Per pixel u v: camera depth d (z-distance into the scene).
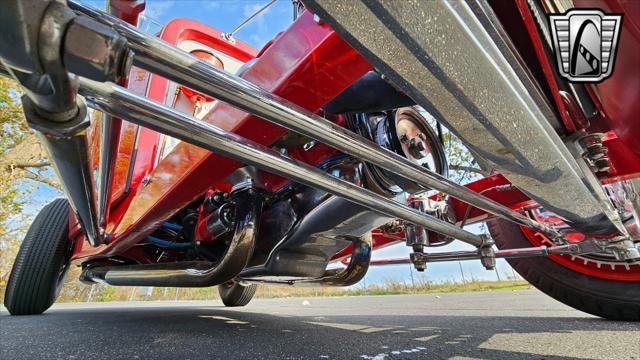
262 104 0.51
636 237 1.13
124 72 0.30
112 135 0.65
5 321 1.94
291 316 2.13
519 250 1.41
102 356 0.98
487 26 0.44
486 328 1.37
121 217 1.40
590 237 1.24
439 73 0.40
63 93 0.31
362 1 0.33
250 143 0.60
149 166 1.62
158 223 1.20
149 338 1.27
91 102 0.46
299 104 0.66
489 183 1.38
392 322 1.68
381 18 0.34
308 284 1.37
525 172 0.58
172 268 1.18
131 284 1.37
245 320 1.88
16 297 2.18
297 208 1.12
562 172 0.59
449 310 2.36
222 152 0.57
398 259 1.97
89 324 1.75
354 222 1.03
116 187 1.45
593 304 1.48
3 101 6.82
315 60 0.60
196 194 1.00
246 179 1.03
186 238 1.67
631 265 1.41
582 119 0.65
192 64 0.45
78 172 0.52
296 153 0.97
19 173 7.35
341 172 0.89
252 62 0.89
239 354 0.97
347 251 1.74
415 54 0.38
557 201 0.70
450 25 0.34
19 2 0.24
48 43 0.26
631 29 0.37
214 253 1.33
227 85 0.48
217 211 1.16
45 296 2.24
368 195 0.78
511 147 0.52
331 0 0.34
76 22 0.27
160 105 0.50
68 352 1.04
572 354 0.89
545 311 1.99
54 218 2.26
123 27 0.41
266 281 1.36
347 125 0.83
